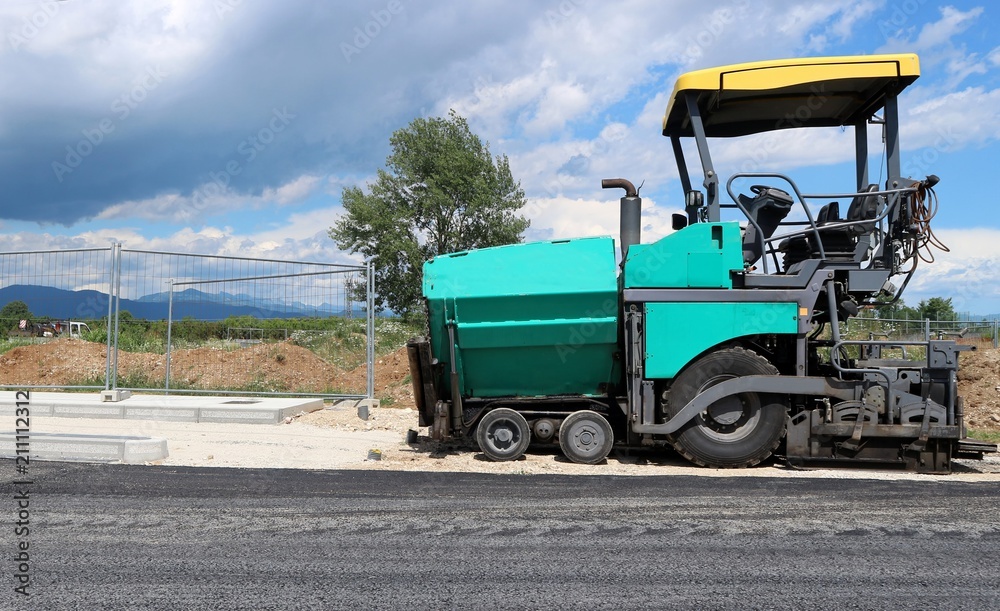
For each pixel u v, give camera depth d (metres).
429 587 4.12
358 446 8.67
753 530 5.21
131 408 10.46
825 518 5.52
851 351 8.91
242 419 10.26
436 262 7.96
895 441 7.55
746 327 7.57
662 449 8.47
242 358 13.12
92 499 5.83
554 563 4.50
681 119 8.68
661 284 7.65
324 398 12.01
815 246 7.93
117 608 3.82
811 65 7.66
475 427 8.21
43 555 4.58
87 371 13.91
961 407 7.65
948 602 4.00
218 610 3.81
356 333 13.33
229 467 7.10
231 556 4.59
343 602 3.91
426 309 8.06
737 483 6.63
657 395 7.84
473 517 5.46
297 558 4.56
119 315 11.59
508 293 7.72
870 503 5.96
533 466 7.62
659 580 4.25
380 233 32.34
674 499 6.03
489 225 32.12
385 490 6.24
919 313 22.09
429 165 32.59
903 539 5.04
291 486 6.33
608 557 4.62
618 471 7.43
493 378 8.15
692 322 7.60
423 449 8.55
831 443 7.63
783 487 6.48
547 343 7.89
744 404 7.67
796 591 4.12
